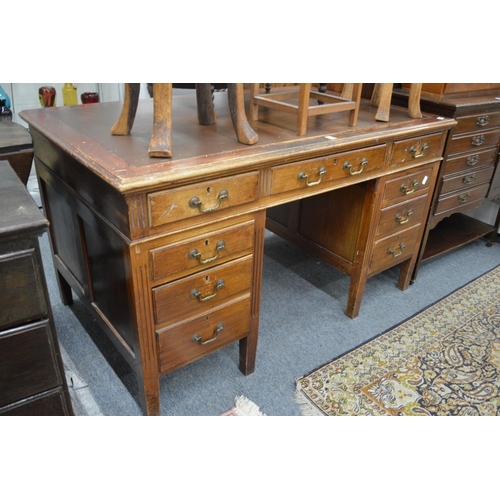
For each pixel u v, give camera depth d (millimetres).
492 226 2707
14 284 874
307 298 2123
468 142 2031
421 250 2182
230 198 1226
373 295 2170
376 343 1840
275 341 1826
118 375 1620
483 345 1858
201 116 1511
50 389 1018
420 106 1973
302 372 1675
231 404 1520
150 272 1162
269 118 1677
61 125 1445
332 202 1915
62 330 1822
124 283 1224
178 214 1138
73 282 1679
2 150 1242
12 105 2619
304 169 1377
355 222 1833
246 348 1573
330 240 1990
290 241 2234
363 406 1538
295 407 1521
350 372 1684
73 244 1549
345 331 1907
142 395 1394
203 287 1294
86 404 1478
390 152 1650
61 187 1456
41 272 900
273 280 2256
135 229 1084
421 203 1962
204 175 1126
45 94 2309
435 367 1731
